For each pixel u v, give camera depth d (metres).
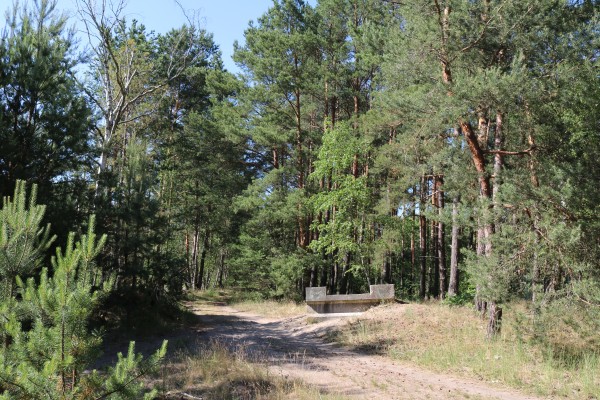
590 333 10.23
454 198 18.75
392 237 24.36
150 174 18.02
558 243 10.55
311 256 28.72
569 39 12.42
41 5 12.74
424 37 13.57
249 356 11.97
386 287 19.36
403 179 19.77
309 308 19.80
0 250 6.11
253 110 32.75
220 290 39.88
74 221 12.55
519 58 11.96
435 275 33.88
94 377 5.03
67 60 13.25
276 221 32.22
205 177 39.56
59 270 5.23
